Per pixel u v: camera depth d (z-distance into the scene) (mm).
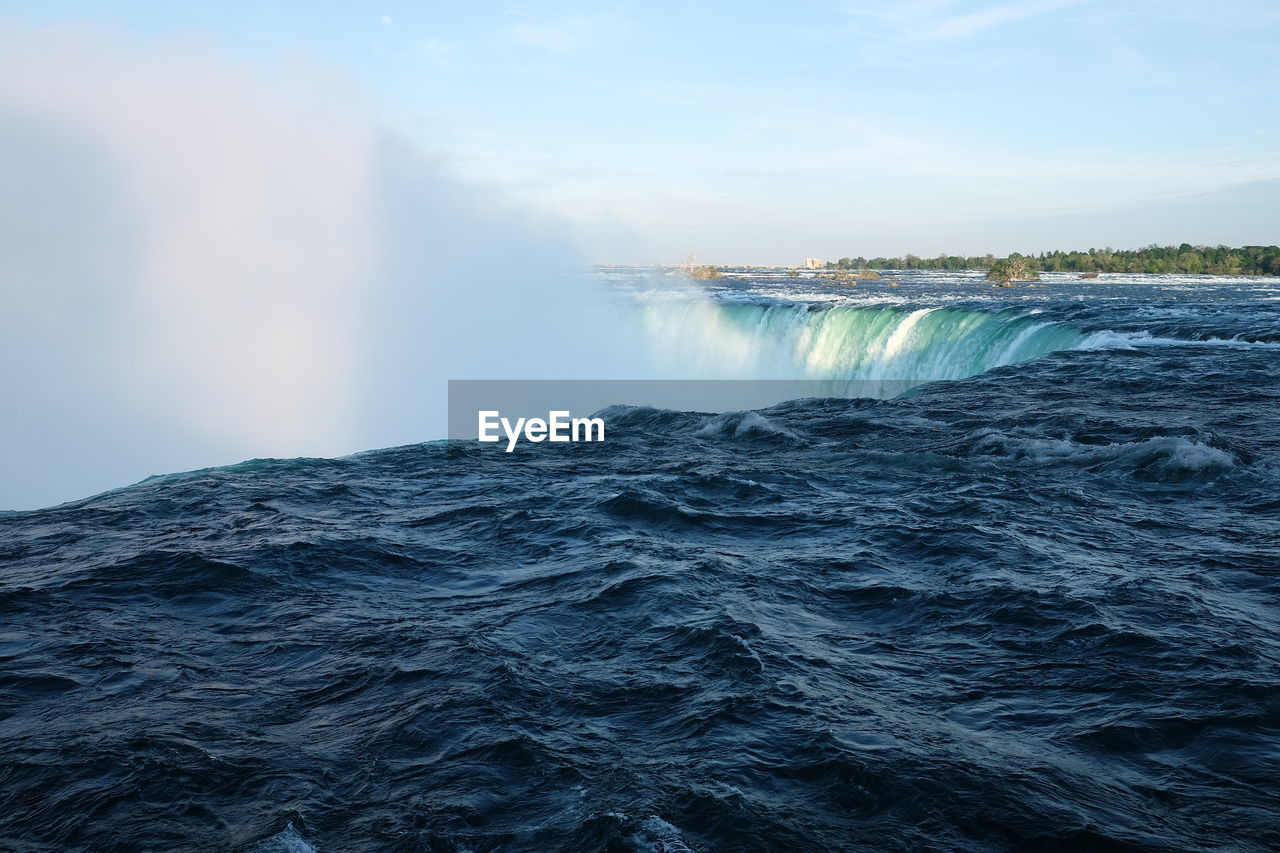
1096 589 7543
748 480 12516
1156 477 12070
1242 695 5453
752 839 3973
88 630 6996
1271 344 26703
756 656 6129
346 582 8211
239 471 14031
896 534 9523
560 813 4246
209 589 7965
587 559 8773
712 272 136000
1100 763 4676
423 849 3982
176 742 5059
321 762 4812
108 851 4047
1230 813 4199
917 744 4852
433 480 13133
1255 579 7852
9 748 5035
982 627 6762
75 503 11852
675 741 4945
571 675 5949
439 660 6215
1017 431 15648
